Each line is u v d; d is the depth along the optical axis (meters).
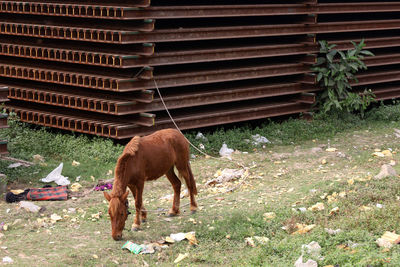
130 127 12.70
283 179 11.48
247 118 14.99
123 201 7.73
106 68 13.38
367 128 16.25
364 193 9.83
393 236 7.77
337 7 16.19
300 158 13.02
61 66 14.07
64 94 13.42
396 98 19.81
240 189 10.90
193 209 9.35
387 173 11.02
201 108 14.94
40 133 13.41
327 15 19.56
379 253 7.21
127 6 12.06
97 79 12.50
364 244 7.56
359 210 9.07
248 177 11.55
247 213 9.20
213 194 10.55
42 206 9.44
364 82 17.62
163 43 14.99
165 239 8.17
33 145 12.62
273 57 16.72
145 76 12.39
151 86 12.70
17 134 12.94
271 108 15.53
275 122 16.31
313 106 16.61
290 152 13.55
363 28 17.11
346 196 9.83
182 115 14.02
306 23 15.62
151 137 8.69
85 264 7.25
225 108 15.12
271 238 8.29
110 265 7.29
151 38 12.36
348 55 16.17
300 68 15.98
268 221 8.84
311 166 12.38
